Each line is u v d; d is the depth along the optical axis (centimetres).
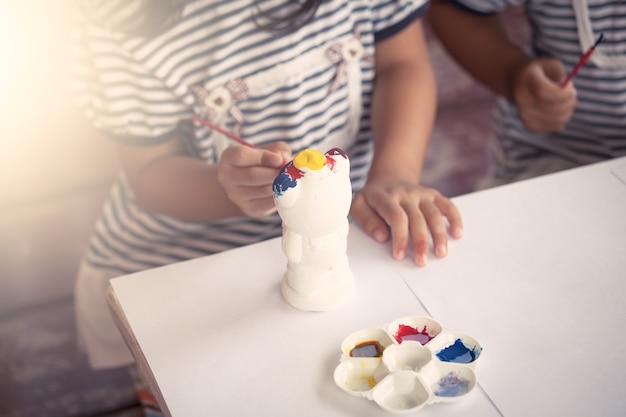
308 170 73
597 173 94
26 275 163
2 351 157
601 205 90
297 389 71
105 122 108
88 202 166
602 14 124
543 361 72
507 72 131
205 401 71
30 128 161
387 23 118
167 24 104
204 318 79
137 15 103
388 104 117
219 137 113
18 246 163
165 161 113
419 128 115
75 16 105
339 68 114
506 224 88
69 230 165
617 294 78
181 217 114
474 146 187
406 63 121
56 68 158
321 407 69
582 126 135
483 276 81
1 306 162
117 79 106
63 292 165
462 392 69
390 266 84
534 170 140
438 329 74
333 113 117
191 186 109
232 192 94
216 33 107
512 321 76
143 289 83
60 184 165
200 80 109
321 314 78
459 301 79
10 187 163
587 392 69
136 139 111
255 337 76
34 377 154
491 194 92
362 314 78
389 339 73
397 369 71
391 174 104
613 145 134
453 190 178
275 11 108
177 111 111
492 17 139
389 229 89
